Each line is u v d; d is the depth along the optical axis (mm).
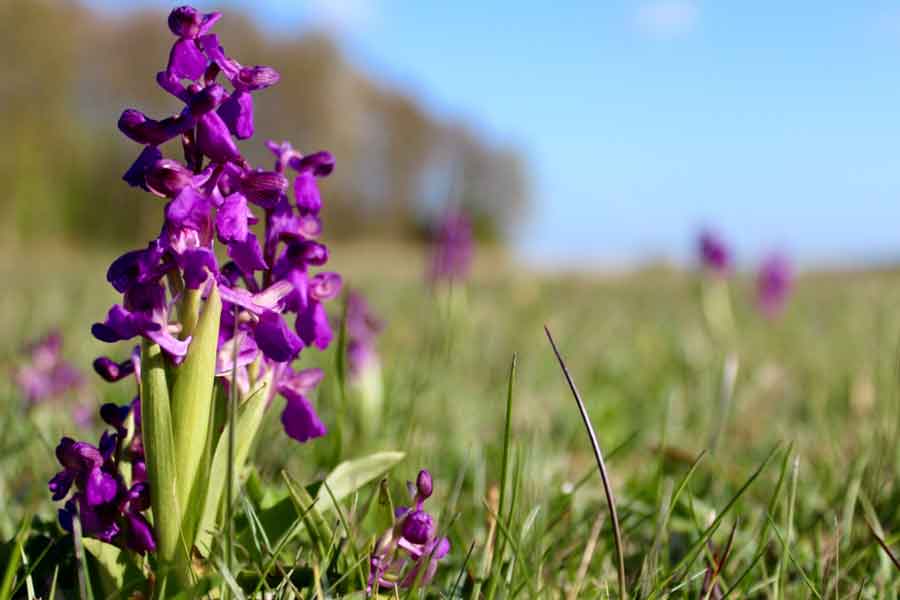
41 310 1395
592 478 583
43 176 5723
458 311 1159
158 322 369
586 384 974
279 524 419
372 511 481
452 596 418
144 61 6012
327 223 8094
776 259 1542
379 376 702
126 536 384
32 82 5742
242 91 386
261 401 393
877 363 825
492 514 413
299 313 412
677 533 510
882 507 518
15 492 531
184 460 375
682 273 3555
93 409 713
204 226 370
